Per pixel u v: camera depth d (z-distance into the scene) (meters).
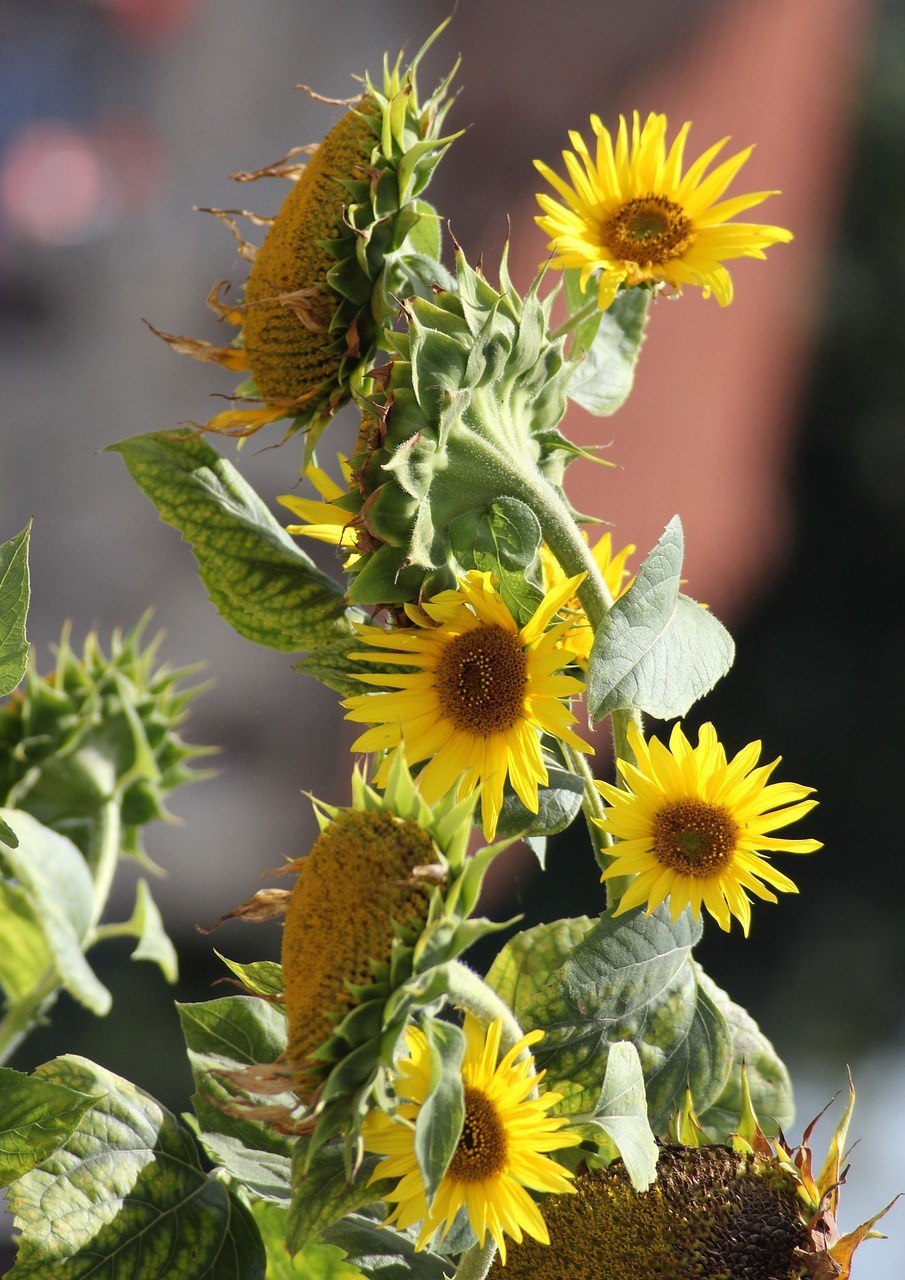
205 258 8.12
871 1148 9.14
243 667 7.93
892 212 14.23
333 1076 1.83
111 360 8.19
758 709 13.91
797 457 14.15
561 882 10.38
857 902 13.00
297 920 1.86
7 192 8.09
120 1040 7.85
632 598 1.90
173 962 2.35
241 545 2.05
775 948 12.28
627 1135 1.90
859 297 14.26
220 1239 1.97
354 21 7.78
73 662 2.39
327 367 2.02
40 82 8.08
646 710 1.91
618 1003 1.97
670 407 8.52
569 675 2.01
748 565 11.38
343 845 1.87
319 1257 2.04
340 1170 1.88
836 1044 11.50
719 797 1.96
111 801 2.37
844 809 13.49
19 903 2.31
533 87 7.52
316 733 7.98
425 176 2.01
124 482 8.12
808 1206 1.92
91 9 7.91
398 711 1.95
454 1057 1.84
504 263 1.94
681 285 2.04
